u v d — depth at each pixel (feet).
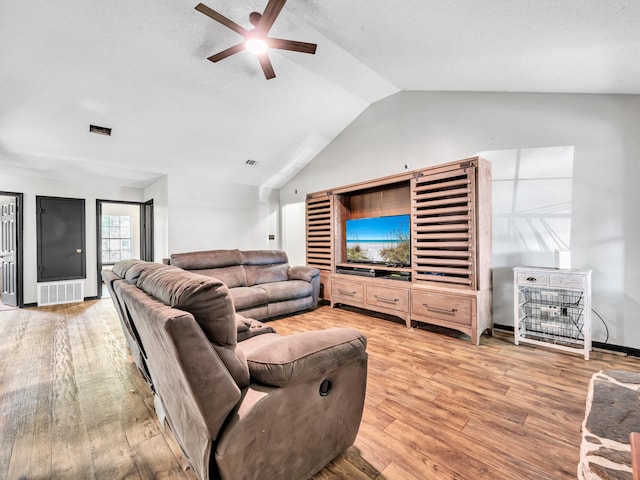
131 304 4.54
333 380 4.33
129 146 13.46
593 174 9.02
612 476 2.82
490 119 10.87
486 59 8.21
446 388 6.77
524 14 5.82
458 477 4.26
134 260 6.72
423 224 11.16
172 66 9.92
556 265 8.86
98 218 17.52
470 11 6.13
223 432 3.36
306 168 18.84
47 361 8.46
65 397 6.52
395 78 11.78
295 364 3.76
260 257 14.60
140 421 5.67
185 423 3.94
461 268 10.09
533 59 7.59
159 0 7.71
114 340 10.22
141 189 19.47
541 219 9.87
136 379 7.36
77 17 7.82
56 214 16.07
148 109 11.55
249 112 13.12
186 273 4.08
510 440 5.03
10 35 7.91
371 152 14.83
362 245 14.14
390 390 6.69
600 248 8.92
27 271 15.21
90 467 4.52
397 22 7.36
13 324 12.14
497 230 10.71
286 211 20.53
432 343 9.62
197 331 3.19
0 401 6.36
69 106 10.60
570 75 8.05
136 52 9.16
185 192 16.79
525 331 10.26
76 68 9.23
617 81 7.84
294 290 13.07
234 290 12.02
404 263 12.32
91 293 17.13
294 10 8.09
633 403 3.99
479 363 8.07
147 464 4.59
